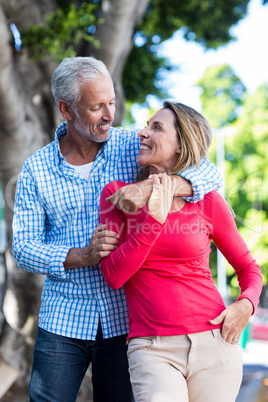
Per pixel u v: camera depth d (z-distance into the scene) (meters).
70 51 7.14
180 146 2.74
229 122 31.44
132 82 11.46
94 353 2.92
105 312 2.87
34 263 2.85
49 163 3.00
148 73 11.50
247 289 2.69
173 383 2.48
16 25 7.23
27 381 8.12
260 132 27.66
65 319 2.88
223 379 2.54
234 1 11.84
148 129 2.79
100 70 2.90
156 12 10.02
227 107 31.53
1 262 8.12
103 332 2.86
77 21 7.05
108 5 7.25
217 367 2.54
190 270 2.62
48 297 2.96
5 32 5.84
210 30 12.13
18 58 6.88
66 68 2.92
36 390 2.89
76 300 2.89
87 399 7.68
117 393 2.91
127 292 2.71
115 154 3.04
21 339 8.12
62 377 2.87
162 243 2.58
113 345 2.90
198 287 2.61
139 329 2.60
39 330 2.97
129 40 8.09
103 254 2.64
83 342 2.89
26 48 7.12
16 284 7.98
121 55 8.05
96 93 2.86
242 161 27.77
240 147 27.91
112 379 2.91
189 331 2.54
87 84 2.86
